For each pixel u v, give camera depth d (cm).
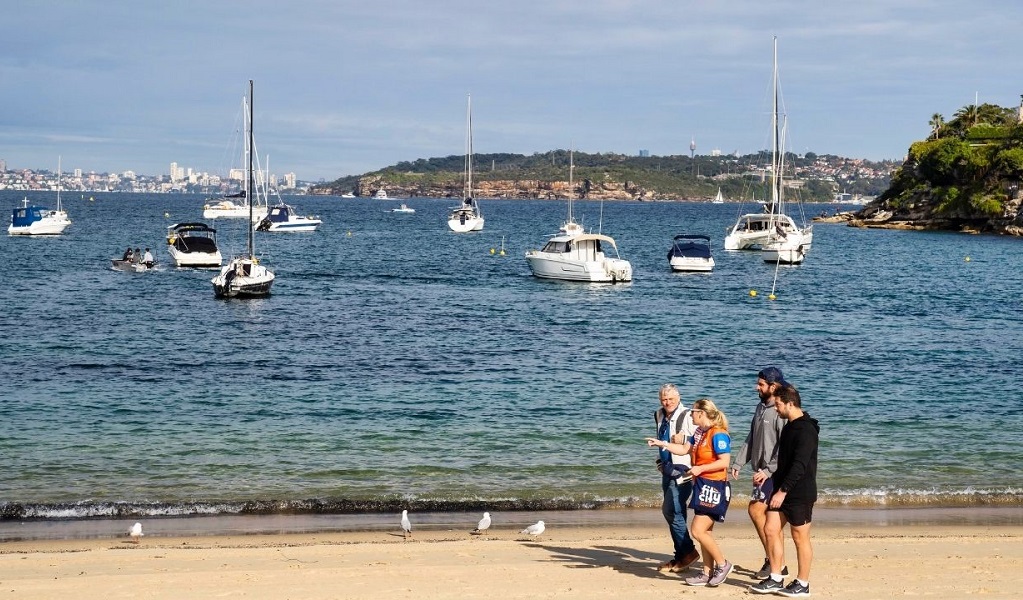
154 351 3409
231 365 3153
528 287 6069
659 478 1878
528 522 1594
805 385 2917
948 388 2877
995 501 1762
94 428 2250
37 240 9638
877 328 4325
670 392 1190
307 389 2762
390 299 5297
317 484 1817
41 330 3862
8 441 2112
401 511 1655
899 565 1293
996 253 9750
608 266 6328
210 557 1317
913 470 1970
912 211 15012
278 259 8250
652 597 1125
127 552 1345
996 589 1177
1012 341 3928
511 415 2434
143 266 6506
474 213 13888
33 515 1596
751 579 1215
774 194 9288
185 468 1919
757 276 7056
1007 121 17600
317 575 1211
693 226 17125
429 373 3047
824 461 2036
